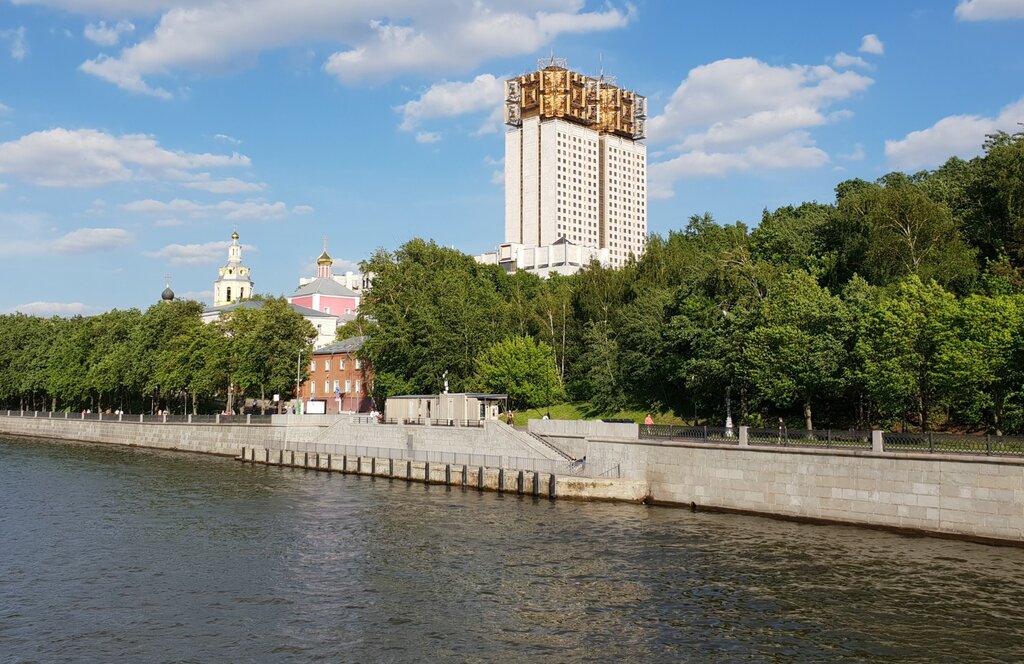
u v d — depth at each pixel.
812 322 53.16
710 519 41.97
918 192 70.38
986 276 57.72
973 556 32.38
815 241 77.12
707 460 45.06
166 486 59.53
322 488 58.03
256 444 83.94
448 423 66.44
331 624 25.64
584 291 93.06
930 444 36.91
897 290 54.75
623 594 28.30
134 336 112.75
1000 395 44.78
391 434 69.31
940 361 44.06
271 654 23.06
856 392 54.62
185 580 31.25
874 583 28.91
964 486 35.19
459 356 90.06
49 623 26.14
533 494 51.84
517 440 57.44
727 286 66.31
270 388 96.88
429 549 36.06
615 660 22.11
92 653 23.39
